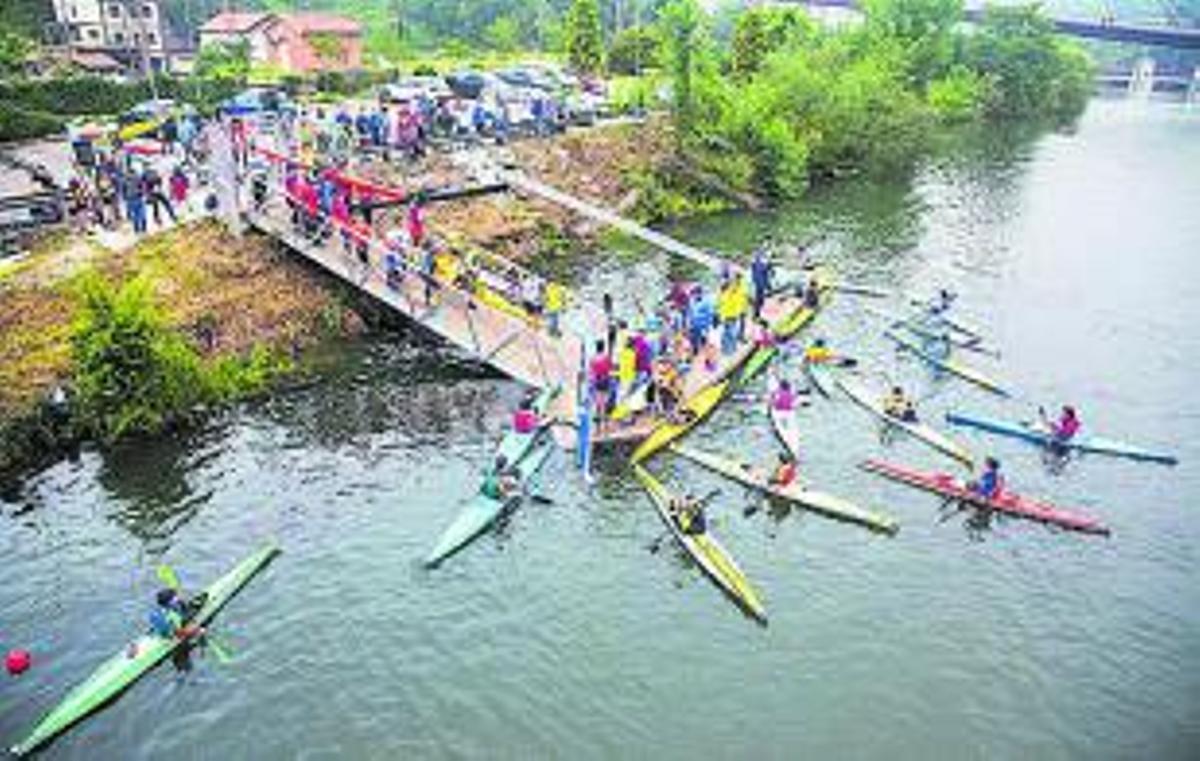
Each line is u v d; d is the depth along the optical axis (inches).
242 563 1031.0
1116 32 6294.3
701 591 1015.0
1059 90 4672.7
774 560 1062.4
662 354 1391.5
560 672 906.7
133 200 1581.0
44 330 1358.3
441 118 2249.0
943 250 2191.2
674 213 2372.0
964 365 1578.5
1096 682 909.8
